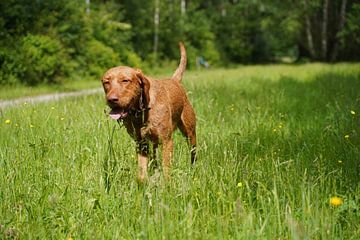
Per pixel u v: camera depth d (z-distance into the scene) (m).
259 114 7.61
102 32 27.00
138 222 3.48
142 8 32.81
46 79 20.27
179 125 5.55
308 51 38.91
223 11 43.91
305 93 11.22
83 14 25.59
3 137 6.24
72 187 4.02
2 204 3.79
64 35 22.52
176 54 35.44
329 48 36.81
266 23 39.28
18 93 15.53
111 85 4.29
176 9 37.12
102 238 3.26
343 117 6.80
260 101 9.72
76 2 24.56
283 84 13.99
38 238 3.39
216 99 9.88
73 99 10.55
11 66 18.36
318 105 9.04
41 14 21.78
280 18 38.69
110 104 4.26
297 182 3.95
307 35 37.91
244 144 5.59
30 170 4.46
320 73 17.70
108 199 3.84
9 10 20.06
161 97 4.74
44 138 5.45
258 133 6.31
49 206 3.71
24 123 6.55
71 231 3.41
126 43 30.22
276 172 4.12
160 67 33.75
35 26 21.28
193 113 5.66
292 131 6.57
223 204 3.61
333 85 12.26
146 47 32.84
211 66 38.03
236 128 6.85
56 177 4.31
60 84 20.44
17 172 4.30
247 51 41.75
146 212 3.53
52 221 3.53
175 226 3.28
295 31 37.44
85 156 4.96
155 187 3.92
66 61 21.84
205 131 6.50
